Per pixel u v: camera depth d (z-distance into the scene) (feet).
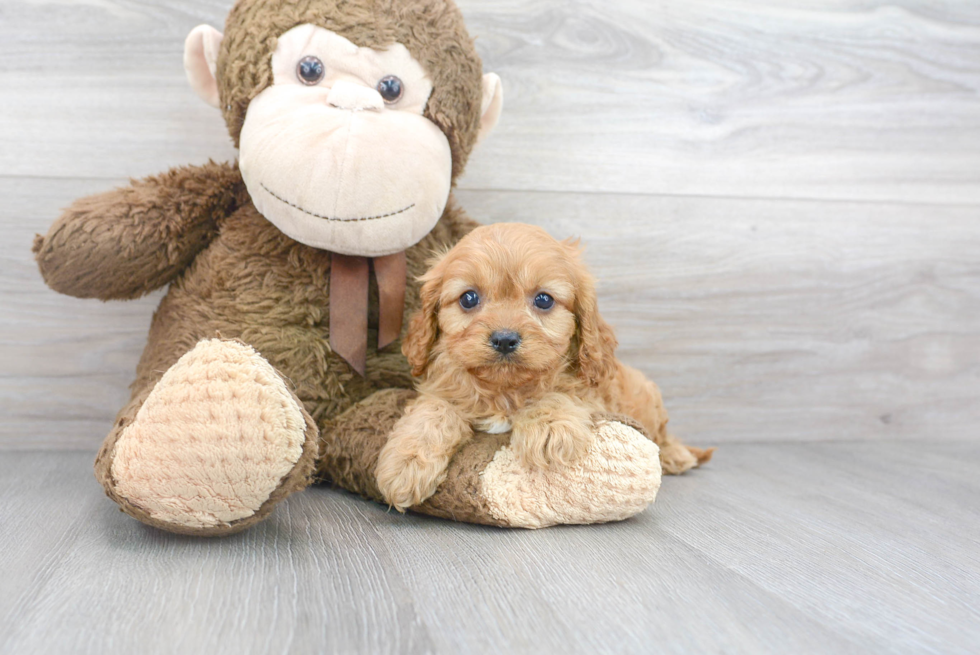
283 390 4.33
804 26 7.77
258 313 5.82
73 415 6.98
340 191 5.16
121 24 6.69
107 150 6.81
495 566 4.17
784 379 8.20
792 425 8.29
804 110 7.89
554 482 4.85
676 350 7.93
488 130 6.40
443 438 4.99
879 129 8.07
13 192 6.68
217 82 5.68
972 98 8.21
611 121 7.53
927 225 8.30
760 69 7.75
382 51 5.35
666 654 3.19
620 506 4.91
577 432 4.83
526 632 3.36
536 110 7.37
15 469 6.23
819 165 8.00
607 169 7.58
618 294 7.74
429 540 4.61
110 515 4.93
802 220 8.04
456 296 5.13
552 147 7.45
